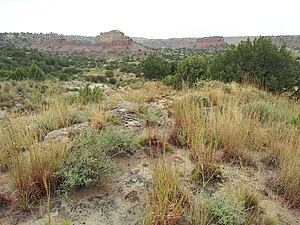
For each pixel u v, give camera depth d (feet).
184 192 7.76
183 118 13.85
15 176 8.79
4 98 47.70
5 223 7.62
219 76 32.73
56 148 10.41
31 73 91.35
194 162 11.06
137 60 354.33
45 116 16.65
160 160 10.64
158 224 7.04
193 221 7.38
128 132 13.07
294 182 9.43
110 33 467.11
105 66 268.00
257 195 8.71
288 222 8.12
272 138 12.95
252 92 24.02
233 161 11.25
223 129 12.47
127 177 10.09
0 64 142.92
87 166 9.30
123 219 7.89
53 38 485.97
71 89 72.69
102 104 20.30
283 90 31.48
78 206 8.42
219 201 8.09
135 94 25.13
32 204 8.37
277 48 32.19
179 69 41.04
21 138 10.96
